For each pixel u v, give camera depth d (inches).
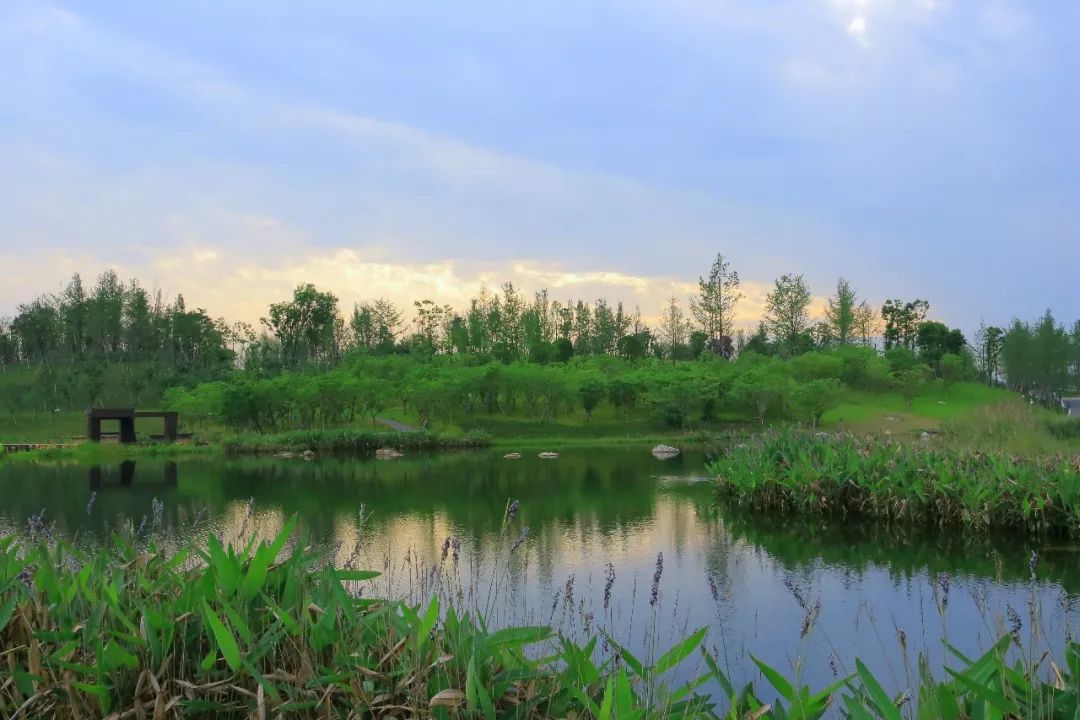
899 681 272.1
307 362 3134.8
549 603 361.4
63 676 135.2
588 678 141.3
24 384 2768.2
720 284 3147.1
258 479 1063.0
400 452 1537.9
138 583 156.5
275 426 2001.7
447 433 1887.3
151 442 1700.3
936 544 525.0
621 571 457.7
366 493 884.0
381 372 2539.4
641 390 2140.7
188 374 2842.0
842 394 2133.4
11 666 136.6
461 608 206.4
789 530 595.2
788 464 687.1
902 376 2359.7
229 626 138.9
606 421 2127.2
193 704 129.1
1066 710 120.9
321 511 738.2
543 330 3521.2
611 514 698.2
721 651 311.3
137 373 3043.8
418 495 861.8
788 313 3080.7
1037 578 426.6
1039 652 262.5
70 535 578.2
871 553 505.7
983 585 414.0
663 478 1003.9
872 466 634.8
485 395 2225.6
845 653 309.1
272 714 133.5
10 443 1699.1
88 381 2637.8
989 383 3100.4
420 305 3383.4
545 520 669.3
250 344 3161.9
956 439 794.2
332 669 137.8
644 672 142.1
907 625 345.4
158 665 135.9
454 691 122.3
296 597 151.2
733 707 134.2
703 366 2452.0
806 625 184.5
